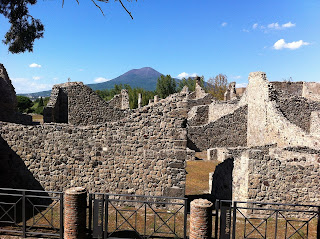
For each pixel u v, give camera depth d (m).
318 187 9.98
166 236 8.09
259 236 8.41
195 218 7.00
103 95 71.38
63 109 22.47
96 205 7.55
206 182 15.82
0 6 11.72
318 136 15.20
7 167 10.73
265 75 22.25
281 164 10.05
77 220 7.36
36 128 10.66
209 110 32.97
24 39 12.53
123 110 22.67
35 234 7.73
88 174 10.55
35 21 12.77
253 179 10.02
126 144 10.38
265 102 21.34
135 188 10.41
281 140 18.56
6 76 15.58
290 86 32.56
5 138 10.72
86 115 22.23
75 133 10.55
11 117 15.49
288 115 22.81
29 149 10.70
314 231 8.83
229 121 26.44
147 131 10.29
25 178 10.75
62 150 10.60
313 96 30.61
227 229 7.16
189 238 7.21
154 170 10.29
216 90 60.81
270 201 10.08
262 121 21.86
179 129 10.20
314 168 10.00
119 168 10.44
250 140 24.70
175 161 10.21
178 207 10.24
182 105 10.20
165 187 10.26
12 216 9.21
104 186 10.52
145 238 7.90
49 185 10.70
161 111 10.23
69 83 22.95
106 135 10.45
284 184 10.05
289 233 8.63
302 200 10.05
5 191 10.77
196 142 26.70
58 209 9.95
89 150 10.51
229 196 11.43
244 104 26.50
